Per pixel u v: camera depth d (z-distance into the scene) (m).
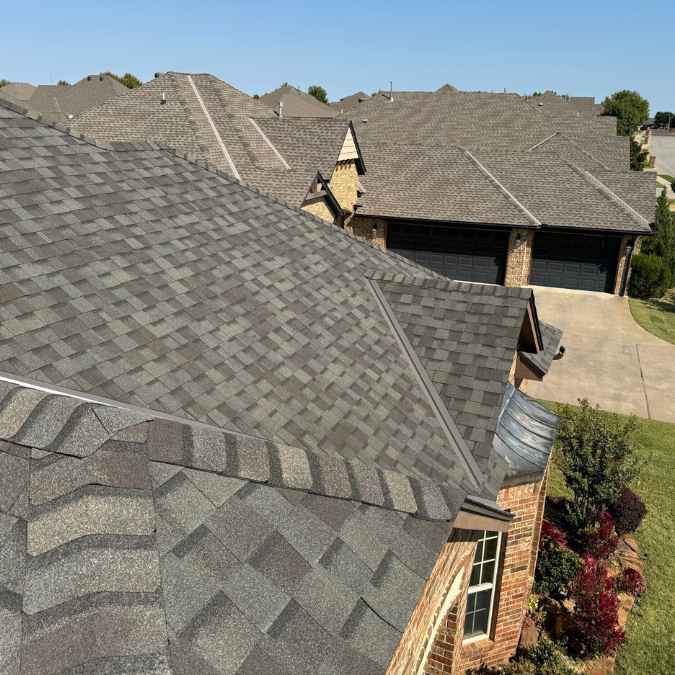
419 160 38.69
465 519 6.57
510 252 34.75
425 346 9.05
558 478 16.94
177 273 8.13
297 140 28.55
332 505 4.32
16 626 2.78
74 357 6.06
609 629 10.77
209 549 3.54
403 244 37.19
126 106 28.61
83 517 3.26
